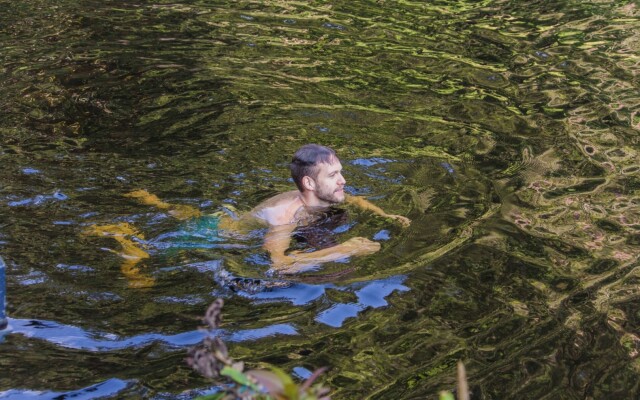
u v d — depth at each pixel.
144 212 5.25
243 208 5.43
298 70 8.29
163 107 7.18
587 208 5.50
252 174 5.96
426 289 4.46
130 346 3.86
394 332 4.05
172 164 6.05
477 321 4.17
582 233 5.14
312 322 4.12
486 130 6.92
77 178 5.71
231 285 4.45
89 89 7.52
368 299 4.35
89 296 4.28
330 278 4.57
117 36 9.11
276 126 6.86
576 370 3.78
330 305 4.28
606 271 4.68
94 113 6.98
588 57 8.88
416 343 3.96
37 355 3.76
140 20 9.75
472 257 4.81
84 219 5.11
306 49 8.97
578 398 3.57
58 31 9.20
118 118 6.90
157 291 4.36
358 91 7.77
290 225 5.23
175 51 8.70
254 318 4.14
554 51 9.09
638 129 6.92
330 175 5.39
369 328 4.08
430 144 6.61
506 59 8.82
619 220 5.32
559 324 4.14
